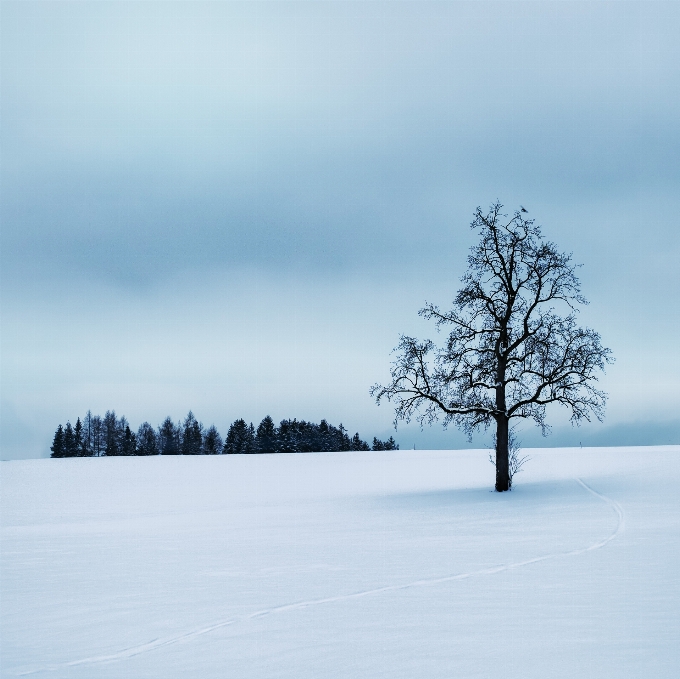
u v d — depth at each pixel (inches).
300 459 3833.7
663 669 287.1
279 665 326.0
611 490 1448.1
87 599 540.1
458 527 1007.0
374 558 711.7
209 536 1041.5
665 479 1606.8
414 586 533.0
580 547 716.0
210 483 2679.6
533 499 1395.2
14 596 566.3
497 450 1609.3
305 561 710.5
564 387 1494.8
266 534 1032.8
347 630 391.2
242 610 466.9
